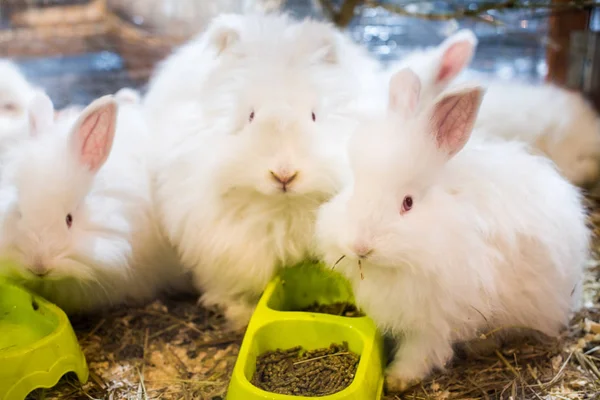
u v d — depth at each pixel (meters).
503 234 0.76
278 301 0.86
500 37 1.27
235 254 0.86
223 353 0.85
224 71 0.84
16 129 0.93
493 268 0.76
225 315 0.90
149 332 0.89
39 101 0.86
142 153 0.92
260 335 0.79
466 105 0.72
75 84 1.28
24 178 0.80
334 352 0.80
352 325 0.79
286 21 0.88
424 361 0.78
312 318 0.80
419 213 0.71
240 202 0.84
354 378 0.73
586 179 1.12
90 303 0.90
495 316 0.79
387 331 0.79
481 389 0.78
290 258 0.86
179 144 0.87
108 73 1.31
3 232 0.80
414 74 0.75
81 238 0.81
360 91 0.85
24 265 0.79
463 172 0.75
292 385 0.76
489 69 1.30
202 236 0.87
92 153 0.83
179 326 0.90
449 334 0.77
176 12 1.26
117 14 1.30
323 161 0.78
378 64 0.98
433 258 0.71
